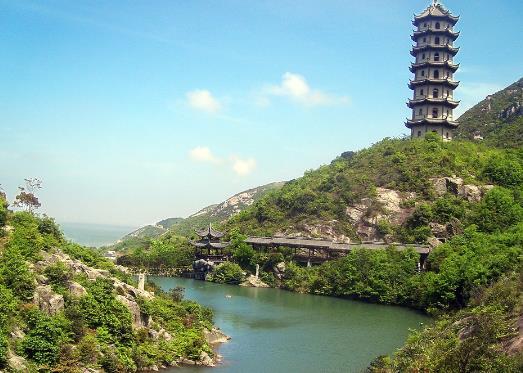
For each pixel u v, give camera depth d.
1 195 76.00
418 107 174.00
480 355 36.34
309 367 61.00
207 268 145.75
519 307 46.75
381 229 145.12
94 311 54.91
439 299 96.94
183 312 71.31
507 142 180.38
